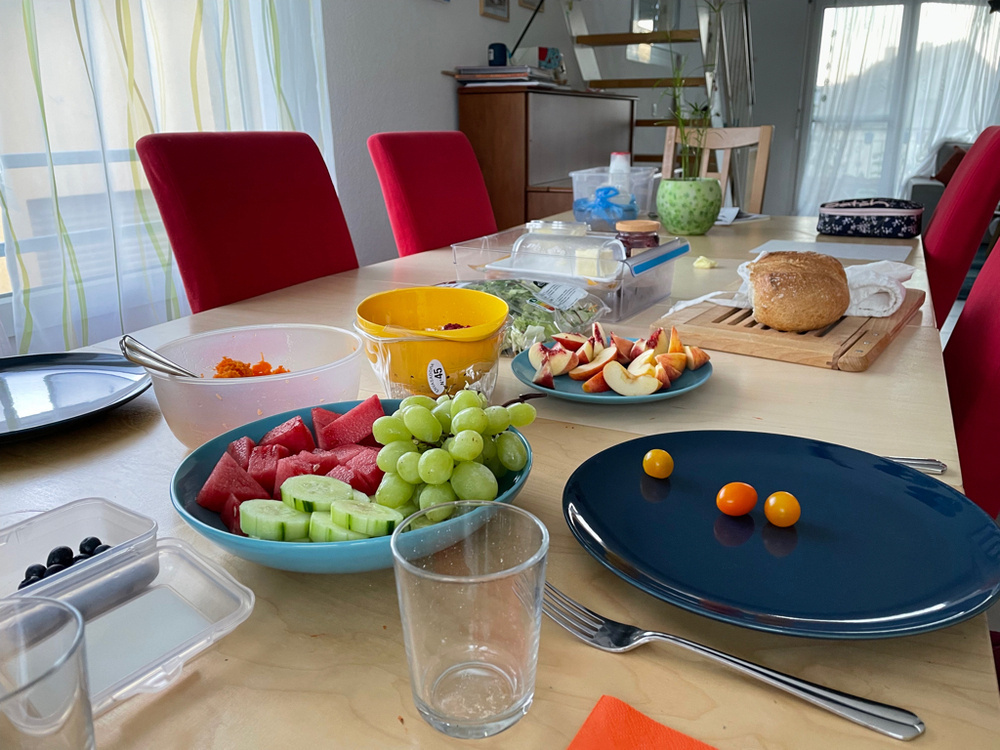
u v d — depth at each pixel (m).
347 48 2.95
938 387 0.86
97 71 2.02
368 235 3.25
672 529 0.54
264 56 2.52
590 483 0.59
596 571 0.52
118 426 0.81
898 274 1.11
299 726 0.39
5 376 0.92
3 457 0.73
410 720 0.39
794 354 0.97
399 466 0.49
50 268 1.95
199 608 0.46
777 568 0.48
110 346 1.09
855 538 0.52
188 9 2.21
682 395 0.86
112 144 2.09
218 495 0.52
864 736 0.37
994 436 1.01
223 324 1.18
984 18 6.73
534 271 1.21
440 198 2.08
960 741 0.37
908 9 6.92
